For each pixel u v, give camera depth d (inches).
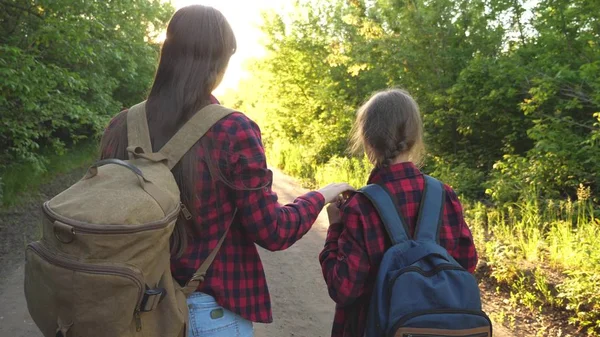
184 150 55.6
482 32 394.0
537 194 259.0
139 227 47.4
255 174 55.8
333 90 569.0
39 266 47.9
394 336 58.1
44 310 48.9
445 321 58.1
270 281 207.3
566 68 274.8
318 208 64.2
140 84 732.7
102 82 501.4
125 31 506.9
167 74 59.5
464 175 331.3
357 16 506.6
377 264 64.8
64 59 350.9
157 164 55.0
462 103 358.3
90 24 322.7
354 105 548.1
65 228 46.3
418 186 68.5
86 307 46.5
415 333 57.6
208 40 58.9
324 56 637.3
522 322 157.2
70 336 47.8
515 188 276.4
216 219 56.7
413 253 62.6
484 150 369.7
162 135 58.2
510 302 170.7
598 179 252.4
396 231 64.5
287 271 219.8
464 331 58.6
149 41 684.7
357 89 562.3
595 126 265.7
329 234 71.8
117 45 451.8
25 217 328.5
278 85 679.7
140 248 47.8
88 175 53.1
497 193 270.8
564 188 269.6
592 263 167.2
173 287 53.2
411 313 58.2
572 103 261.7
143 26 598.9
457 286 60.6
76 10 315.9
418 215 66.3
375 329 60.9
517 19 382.9
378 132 68.9
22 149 318.0
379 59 449.4
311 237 275.6
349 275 63.6
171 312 51.8
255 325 163.5
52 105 343.3
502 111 333.7
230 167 55.4
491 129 360.5
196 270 56.0
